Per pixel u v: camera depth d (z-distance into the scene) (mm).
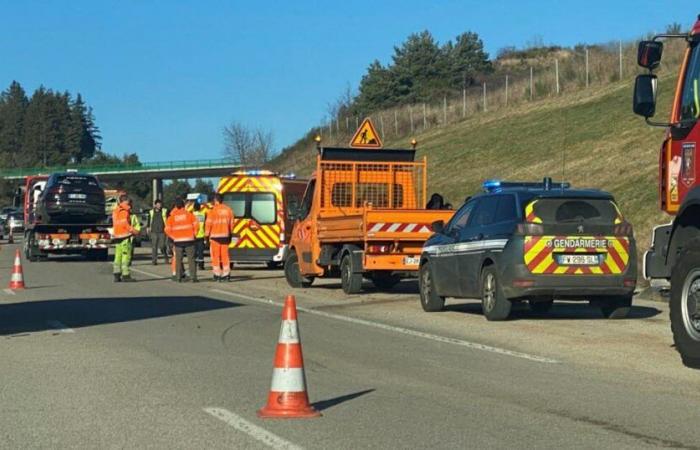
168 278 25109
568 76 53031
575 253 13828
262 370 10289
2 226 57656
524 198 14172
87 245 33688
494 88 65938
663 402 8672
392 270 19281
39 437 7273
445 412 8211
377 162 21469
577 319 14961
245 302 18047
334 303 17969
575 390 9242
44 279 24297
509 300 14141
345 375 10047
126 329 13797
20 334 13211
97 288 21391
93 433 7398
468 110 57750
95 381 9609
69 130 167250
